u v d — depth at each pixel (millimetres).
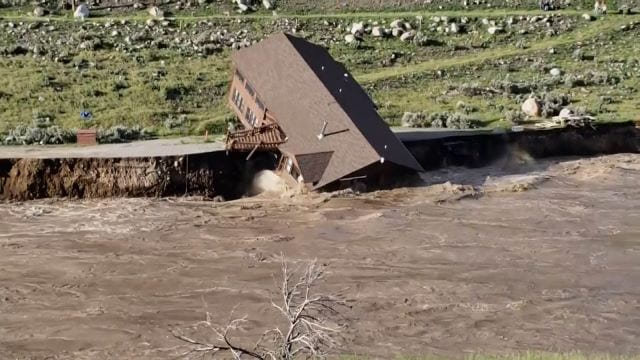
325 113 63688
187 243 53562
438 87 88812
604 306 45125
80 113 77750
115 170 62125
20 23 99688
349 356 38438
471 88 87375
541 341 41281
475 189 64125
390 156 62562
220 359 38562
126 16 104188
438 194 62594
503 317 43844
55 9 105562
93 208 59688
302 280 36000
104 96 82188
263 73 67750
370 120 65125
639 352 40094
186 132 74750
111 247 52938
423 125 78188
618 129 76125
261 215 58562
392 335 41688
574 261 51062
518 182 66188
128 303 45531
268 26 102688
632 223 57625
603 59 95938
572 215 59156
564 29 104375
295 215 58531
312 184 61469
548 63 95250
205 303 45375
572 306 45094
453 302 45500
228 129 72688
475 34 103188
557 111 80438
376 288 47000
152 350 40531
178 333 42031
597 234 55531
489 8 110062
